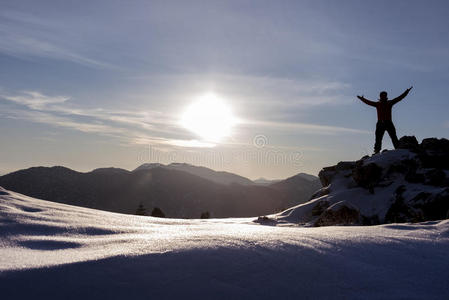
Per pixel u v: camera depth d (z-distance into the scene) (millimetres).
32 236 3979
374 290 2441
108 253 2766
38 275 2311
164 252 2705
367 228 4453
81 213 5961
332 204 12859
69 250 3246
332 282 2486
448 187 10625
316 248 3004
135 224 5430
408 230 4168
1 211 5020
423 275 2691
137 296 2162
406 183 12242
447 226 4301
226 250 2777
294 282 2441
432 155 12992
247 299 2232
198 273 2422
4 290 2148
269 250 2857
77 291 2172
